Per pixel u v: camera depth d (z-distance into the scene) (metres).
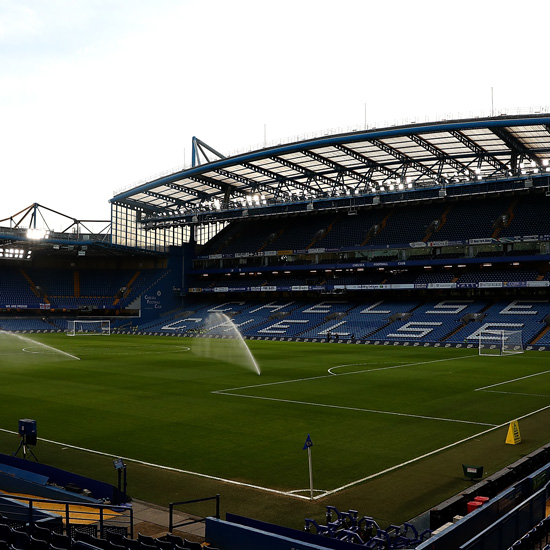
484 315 79.12
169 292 111.31
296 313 95.75
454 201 96.81
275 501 16.58
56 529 12.88
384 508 15.98
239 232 114.81
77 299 108.25
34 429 20.09
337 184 89.69
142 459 20.89
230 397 33.78
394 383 39.56
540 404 31.67
